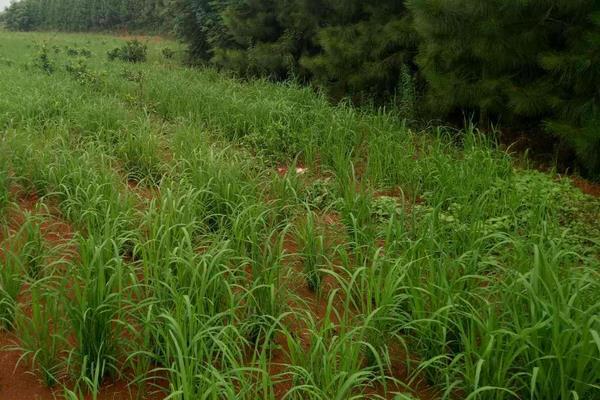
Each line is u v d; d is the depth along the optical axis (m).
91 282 3.47
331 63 11.48
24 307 4.02
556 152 7.64
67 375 3.50
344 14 11.73
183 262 3.64
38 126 7.97
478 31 7.54
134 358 3.56
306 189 6.12
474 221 4.92
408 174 6.66
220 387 3.18
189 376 2.94
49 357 3.47
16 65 16.56
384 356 3.45
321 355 3.34
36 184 6.10
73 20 48.38
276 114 9.09
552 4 6.80
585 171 7.43
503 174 6.65
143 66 17.44
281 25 14.84
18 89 10.77
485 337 3.24
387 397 3.42
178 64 19.09
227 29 16.25
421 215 5.39
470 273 4.02
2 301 3.71
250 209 4.92
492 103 7.84
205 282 3.54
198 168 5.95
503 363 3.21
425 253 4.17
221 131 8.63
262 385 3.03
